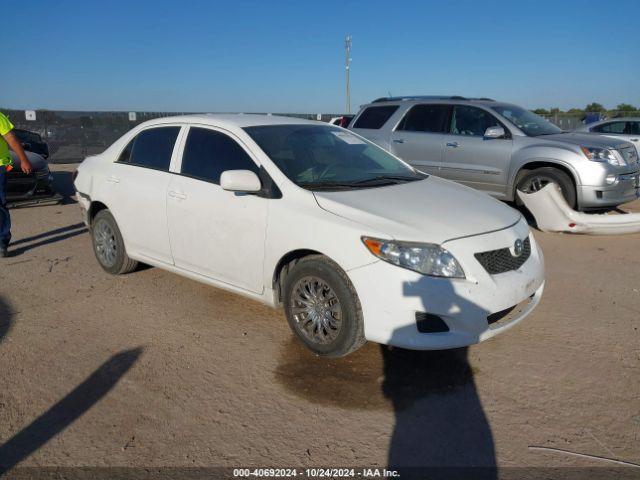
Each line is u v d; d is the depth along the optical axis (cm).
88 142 1977
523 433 308
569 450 293
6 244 651
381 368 379
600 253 652
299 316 395
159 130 517
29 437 308
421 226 359
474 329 346
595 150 732
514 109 863
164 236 486
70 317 469
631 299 502
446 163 861
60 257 650
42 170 946
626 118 1244
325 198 388
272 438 305
